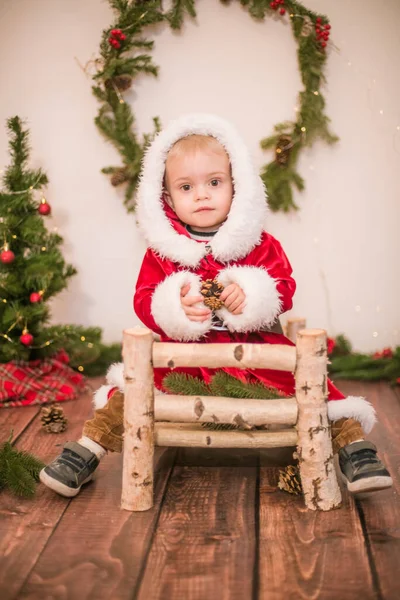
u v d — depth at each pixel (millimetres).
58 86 3113
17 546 1554
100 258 3234
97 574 1435
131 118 3055
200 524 1648
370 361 3004
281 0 2977
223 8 3057
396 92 3074
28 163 3135
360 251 3193
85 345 3000
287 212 3146
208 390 1805
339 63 3064
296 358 1684
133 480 1717
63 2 3062
